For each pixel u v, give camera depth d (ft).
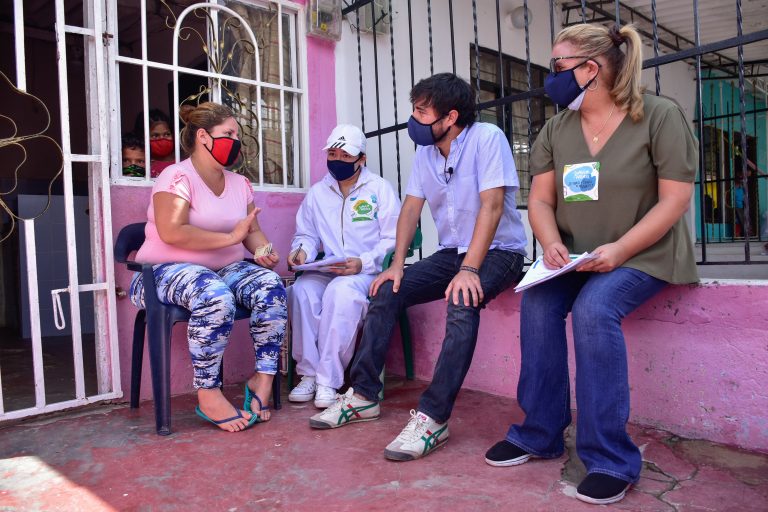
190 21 11.15
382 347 8.34
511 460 6.66
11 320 17.13
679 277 6.61
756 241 27.12
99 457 7.25
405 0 14.16
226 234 8.47
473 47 16.74
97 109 9.31
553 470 6.54
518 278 9.07
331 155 10.03
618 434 5.90
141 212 9.75
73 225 8.94
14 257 16.61
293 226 11.70
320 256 10.76
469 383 9.94
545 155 7.24
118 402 9.50
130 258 9.88
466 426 8.08
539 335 6.64
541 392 6.66
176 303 8.05
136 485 6.44
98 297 9.36
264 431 8.07
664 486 6.05
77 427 8.38
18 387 10.61
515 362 9.28
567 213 6.97
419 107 7.95
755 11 19.70
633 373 7.86
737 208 30.50
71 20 18.98
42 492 6.32
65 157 8.84
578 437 6.10
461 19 16.07
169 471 6.78
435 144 8.25
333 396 8.95
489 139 7.95
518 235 8.41
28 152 19.65
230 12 10.95
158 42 15.62
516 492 5.99
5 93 19.43
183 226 8.23
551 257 6.54
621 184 6.53
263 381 8.53
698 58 7.75
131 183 9.66
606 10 19.49
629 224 6.62
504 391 9.45
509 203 8.34
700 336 7.23
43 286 15.43
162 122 11.02
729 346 7.01
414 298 8.51
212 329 7.88
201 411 8.17
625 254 6.25
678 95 26.27
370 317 8.34
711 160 29.58
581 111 6.83
